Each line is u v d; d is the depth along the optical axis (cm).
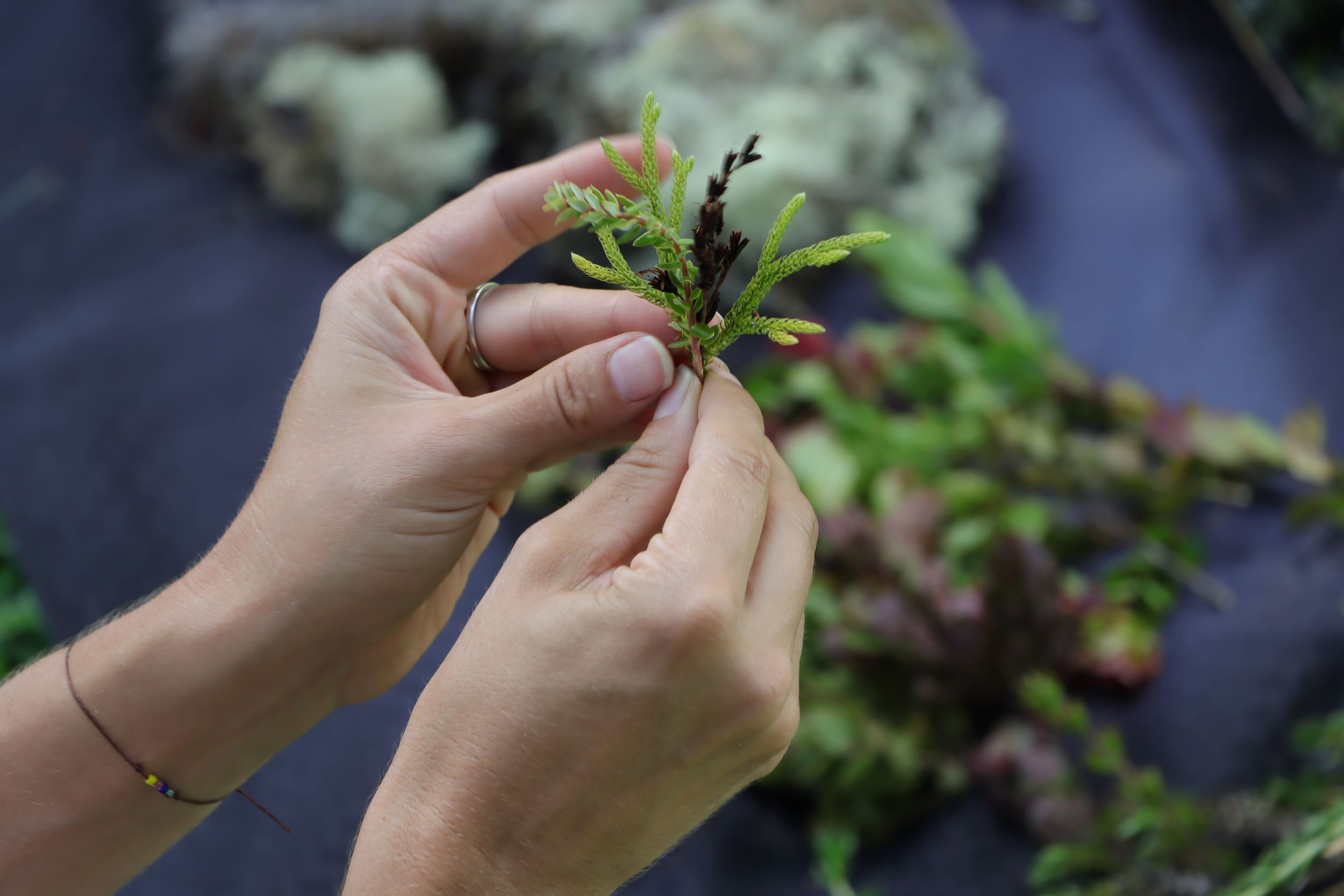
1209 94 111
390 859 41
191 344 102
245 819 70
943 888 66
